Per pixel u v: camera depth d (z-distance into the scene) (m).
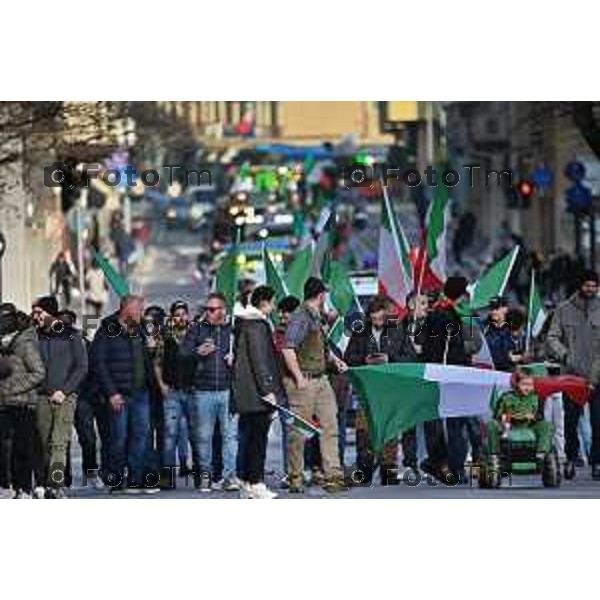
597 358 59.44
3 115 81.56
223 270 61.66
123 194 181.75
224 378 56.62
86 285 117.62
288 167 184.88
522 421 55.88
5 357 53.06
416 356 58.50
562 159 146.00
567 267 109.25
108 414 57.41
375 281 85.44
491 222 188.75
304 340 55.34
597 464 58.56
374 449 56.59
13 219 102.19
